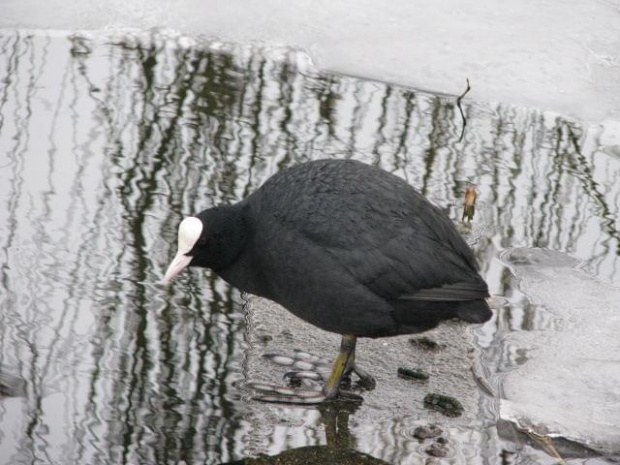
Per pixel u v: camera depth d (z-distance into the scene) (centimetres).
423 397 891
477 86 1455
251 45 1520
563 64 1509
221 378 890
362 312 838
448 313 855
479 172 1252
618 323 1007
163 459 788
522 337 980
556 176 1256
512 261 1098
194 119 1322
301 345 959
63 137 1259
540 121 1381
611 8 1658
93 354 907
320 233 833
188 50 1495
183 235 857
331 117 1352
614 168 1278
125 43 1498
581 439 831
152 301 992
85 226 1094
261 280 877
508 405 867
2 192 1142
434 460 805
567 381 912
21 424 816
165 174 1196
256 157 1240
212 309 991
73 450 791
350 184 856
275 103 1376
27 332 930
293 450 811
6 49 1455
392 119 1358
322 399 874
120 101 1349
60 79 1390
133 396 857
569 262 1103
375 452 814
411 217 852
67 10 1568
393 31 1575
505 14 1628
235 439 817
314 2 1631
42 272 1018
